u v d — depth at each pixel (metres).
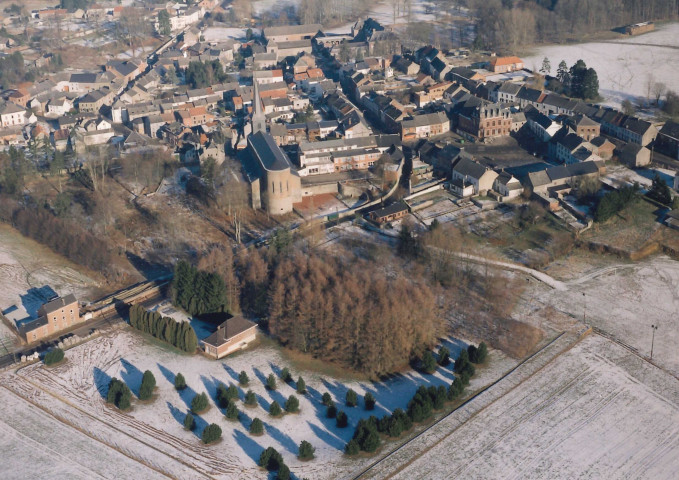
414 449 193.25
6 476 186.50
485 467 187.50
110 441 196.88
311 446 191.00
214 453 192.75
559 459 189.62
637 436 196.88
